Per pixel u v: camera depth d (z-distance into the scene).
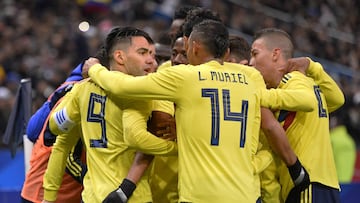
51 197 13.17
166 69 11.74
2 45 38.66
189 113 11.64
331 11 50.31
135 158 11.97
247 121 11.91
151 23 43.75
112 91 11.80
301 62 13.11
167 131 12.20
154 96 11.66
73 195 14.46
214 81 11.75
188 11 15.48
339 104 13.67
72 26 42.97
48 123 13.21
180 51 13.41
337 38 47.62
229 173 11.55
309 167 12.80
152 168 12.75
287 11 47.62
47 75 35.22
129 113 11.84
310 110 12.47
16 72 36.78
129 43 12.27
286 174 12.90
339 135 27.83
